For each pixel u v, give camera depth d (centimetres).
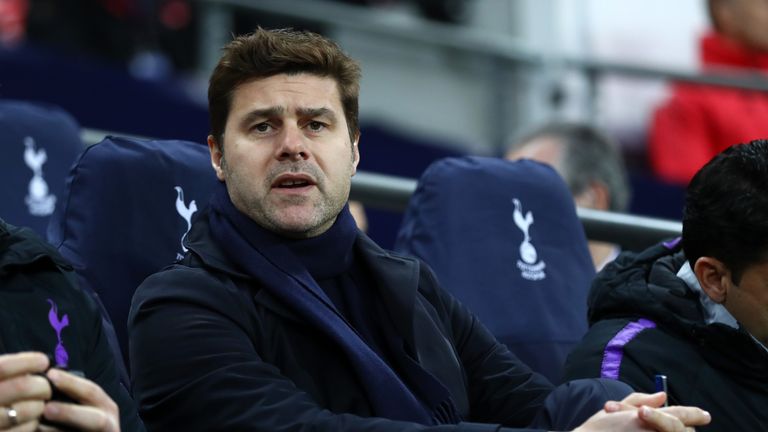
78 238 408
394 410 359
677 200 871
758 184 365
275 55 379
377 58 924
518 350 464
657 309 386
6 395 290
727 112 889
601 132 620
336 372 363
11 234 343
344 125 385
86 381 303
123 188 416
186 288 359
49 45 869
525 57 915
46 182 505
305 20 886
